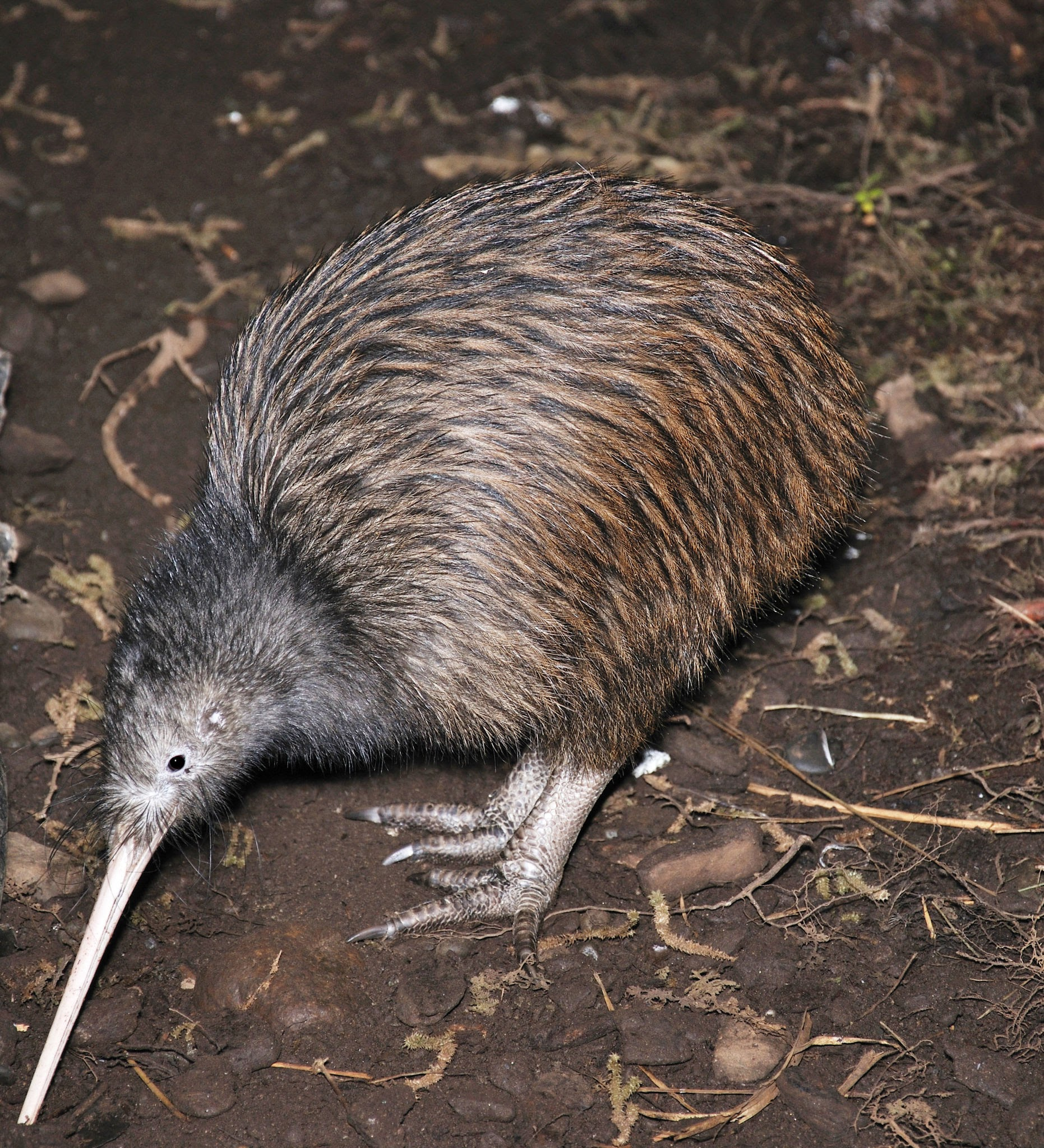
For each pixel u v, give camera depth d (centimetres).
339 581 462
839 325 631
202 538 477
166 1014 438
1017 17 839
